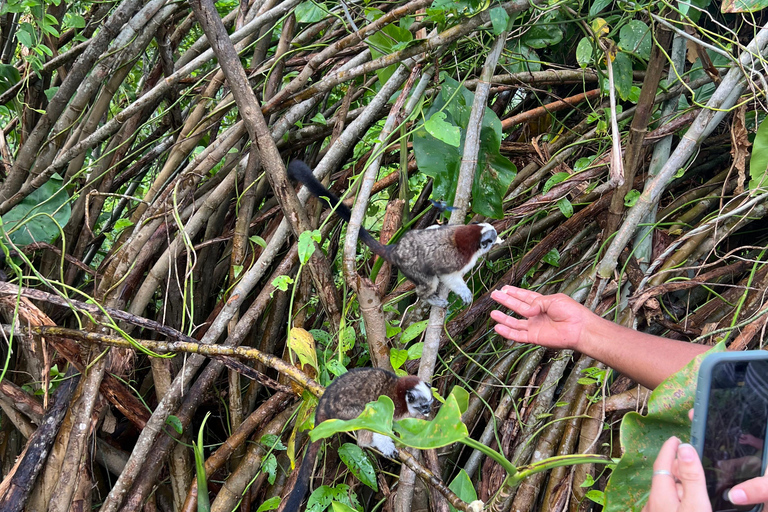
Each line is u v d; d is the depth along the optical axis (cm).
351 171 378
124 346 241
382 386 248
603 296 298
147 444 275
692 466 122
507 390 295
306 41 361
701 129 255
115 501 271
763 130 251
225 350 234
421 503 258
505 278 323
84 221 365
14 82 361
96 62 325
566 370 313
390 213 299
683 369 151
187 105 455
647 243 295
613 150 249
